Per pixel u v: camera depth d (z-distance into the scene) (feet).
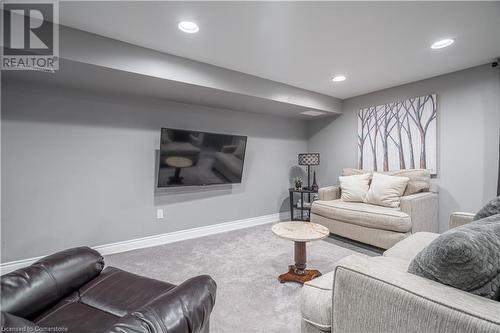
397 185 9.71
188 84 8.50
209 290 3.27
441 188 10.11
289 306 5.84
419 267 3.02
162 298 2.83
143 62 7.54
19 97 7.80
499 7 5.73
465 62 8.86
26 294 3.32
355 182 11.00
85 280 4.20
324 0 5.47
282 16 6.06
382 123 11.82
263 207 13.87
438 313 2.43
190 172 10.79
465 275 2.61
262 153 13.74
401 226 8.35
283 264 8.14
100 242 9.18
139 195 10.00
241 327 5.12
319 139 15.01
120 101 9.57
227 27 6.53
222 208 12.30
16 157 7.77
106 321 3.26
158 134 10.39
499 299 2.71
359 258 3.53
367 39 7.21
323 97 12.64
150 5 5.59
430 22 6.36
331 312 3.45
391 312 2.77
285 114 13.82
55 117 8.37
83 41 6.62
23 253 7.88
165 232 10.63
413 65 9.09
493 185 8.88
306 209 13.67
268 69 9.38
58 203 8.43
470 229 2.89
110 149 9.37
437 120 10.18
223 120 12.23
